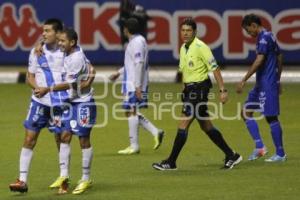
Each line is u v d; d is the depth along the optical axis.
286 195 25.05
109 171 29.14
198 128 39.19
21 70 58.81
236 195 25.11
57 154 32.47
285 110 44.81
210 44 58.34
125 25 32.75
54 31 25.42
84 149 25.53
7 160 31.27
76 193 25.38
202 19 58.28
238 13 58.16
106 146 34.59
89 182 25.89
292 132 37.94
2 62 59.75
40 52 25.52
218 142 29.17
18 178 27.00
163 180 27.50
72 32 24.94
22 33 59.28
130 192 25.67
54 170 29.22
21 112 44.44
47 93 25.20
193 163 30.53
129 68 32.78
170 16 58.50
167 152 33.12
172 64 59.00
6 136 37.03
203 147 34.03
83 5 58.75
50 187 26.22
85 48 59.06
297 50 58.19
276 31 58.16
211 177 27.92
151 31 58.66
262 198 24.66
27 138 25.36
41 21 59.00
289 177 27.81
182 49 28.64
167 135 37.41
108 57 58.97
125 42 57.19
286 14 58.06
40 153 32.72
